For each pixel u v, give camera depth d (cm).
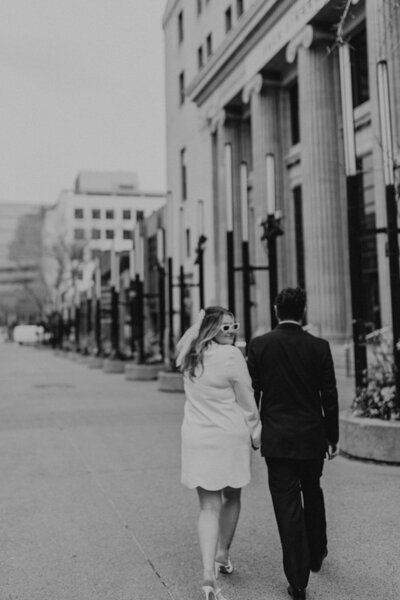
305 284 2367
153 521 521
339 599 362
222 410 379
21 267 8819
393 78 1492
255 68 2656
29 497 602
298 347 380
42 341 7644
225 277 3164
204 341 386
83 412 1248
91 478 680
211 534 364
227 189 1288
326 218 2108
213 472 368
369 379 809
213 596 341
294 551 357
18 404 1405
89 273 7175
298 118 2600
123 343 3847
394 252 762
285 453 362
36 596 374
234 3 3152
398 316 754
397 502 560
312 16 2048
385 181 778
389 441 705
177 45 4272
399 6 981
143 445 873
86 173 6544
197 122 3759
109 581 396
